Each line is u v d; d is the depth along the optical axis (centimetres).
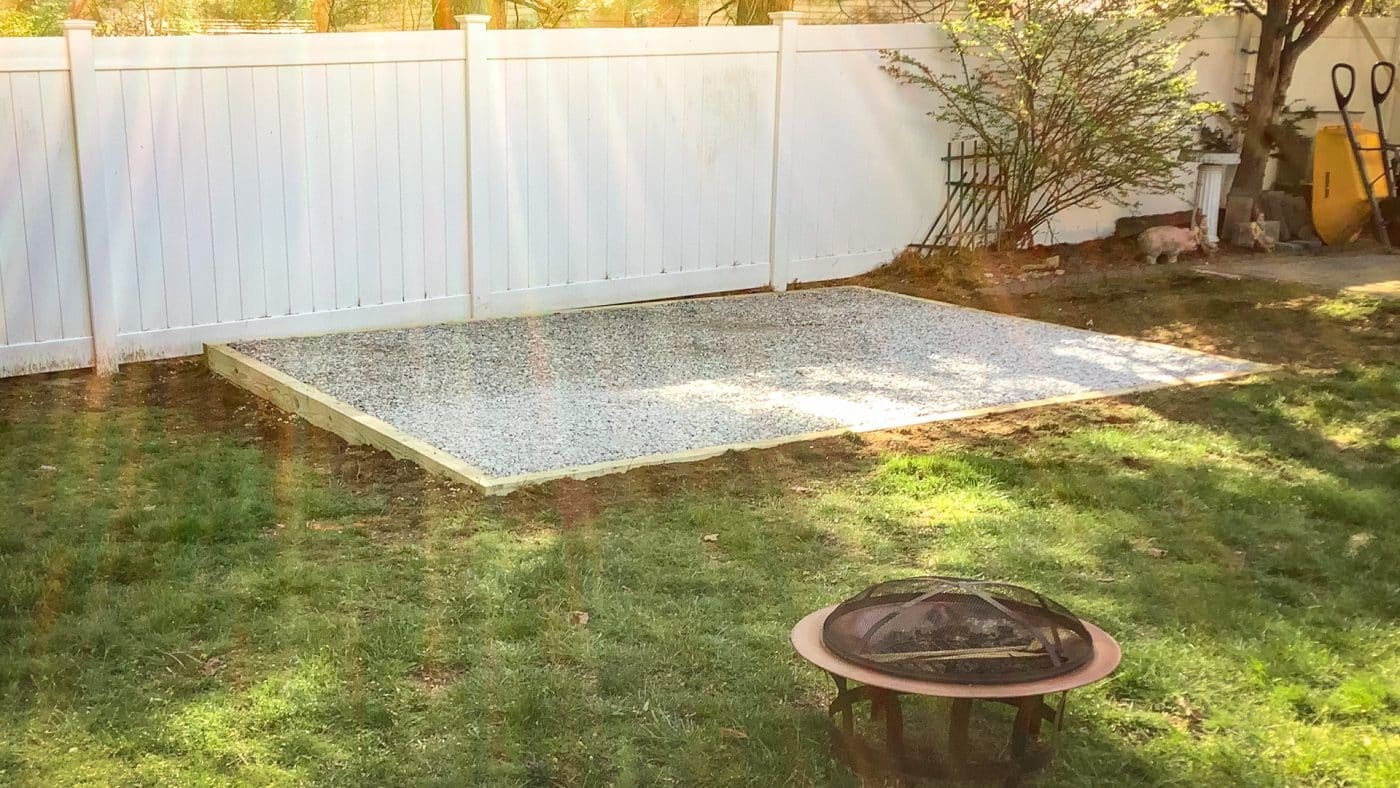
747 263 1062
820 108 1070
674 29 969
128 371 771
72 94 730
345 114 835
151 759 334
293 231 830
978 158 1178
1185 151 1213
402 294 889
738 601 441
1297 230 1359
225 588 446
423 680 383
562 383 742
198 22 1209
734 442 636
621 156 967
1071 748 345
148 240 773
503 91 895
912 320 948
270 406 708
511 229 923
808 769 335
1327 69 1506
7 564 465
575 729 354
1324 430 666
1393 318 944
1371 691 377
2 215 724
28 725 350
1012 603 330
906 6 1427
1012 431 662
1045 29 1118
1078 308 1008
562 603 436
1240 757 342
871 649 308
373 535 503
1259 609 439
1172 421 682
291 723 354
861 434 652
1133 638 416
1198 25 1223
